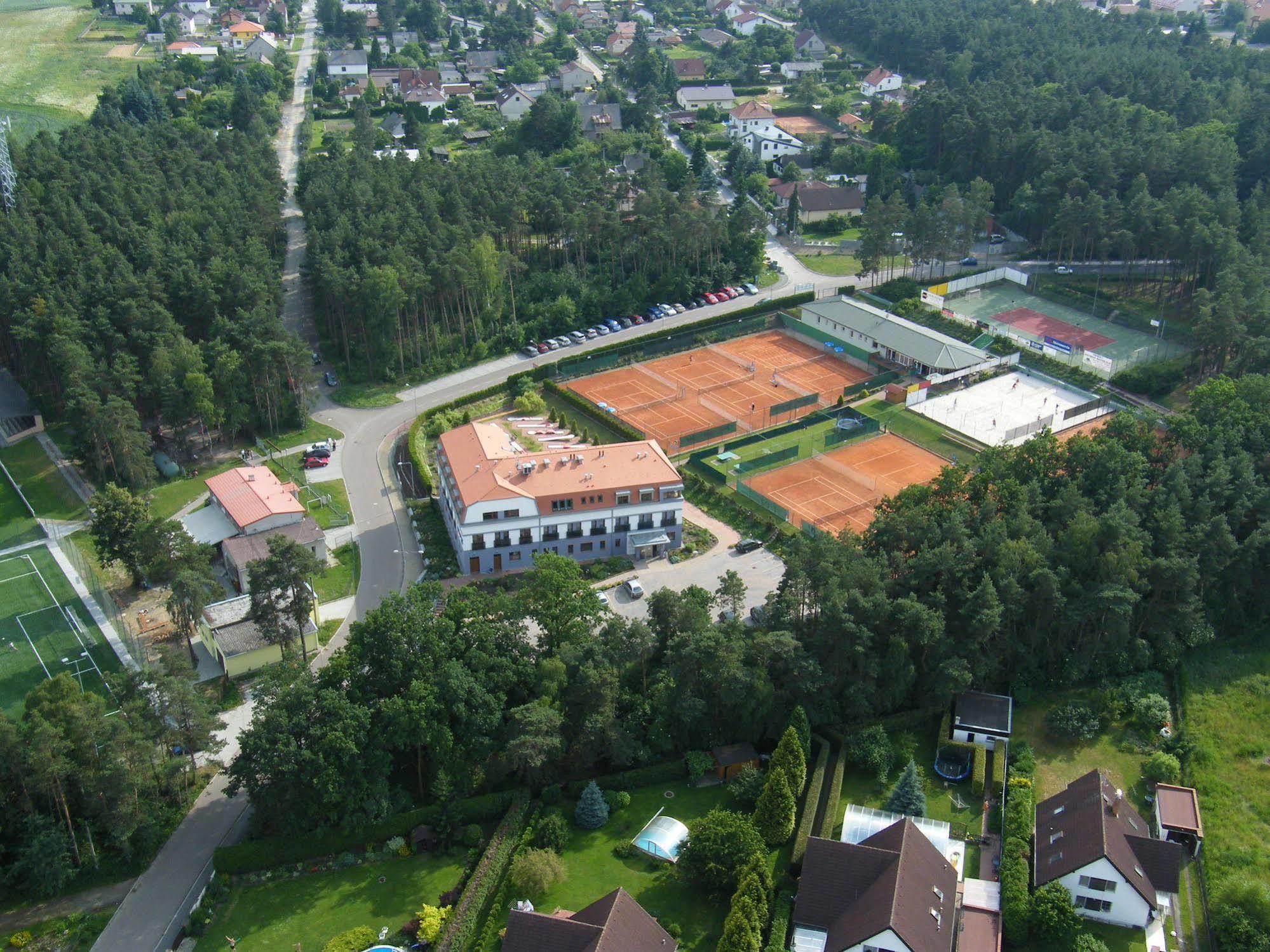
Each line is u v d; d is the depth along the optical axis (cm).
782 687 12812
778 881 10881
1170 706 13675
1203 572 14400
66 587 15888
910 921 9762
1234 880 10938
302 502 18062
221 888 10950
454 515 16638
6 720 10769
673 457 19438
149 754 11031
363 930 10450
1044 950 10312
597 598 13038
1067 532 14038
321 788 11000
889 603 12888
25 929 10600
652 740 12494
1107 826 10700
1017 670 13838
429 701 11450
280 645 13938
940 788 12319
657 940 9869
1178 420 16838
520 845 11319
